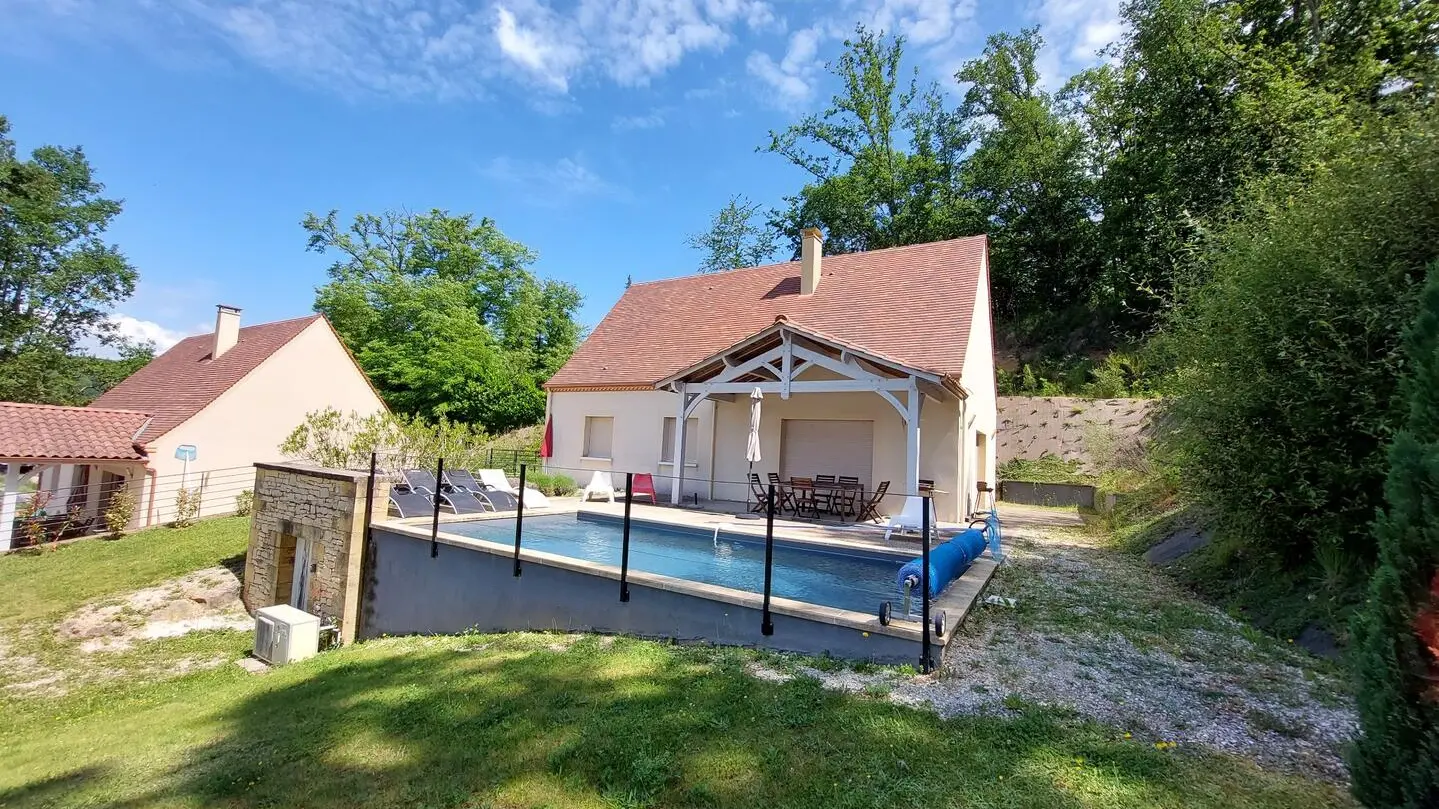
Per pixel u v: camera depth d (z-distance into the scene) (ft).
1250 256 26.09
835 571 30.01
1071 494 68.18
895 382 40.70
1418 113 23.58
